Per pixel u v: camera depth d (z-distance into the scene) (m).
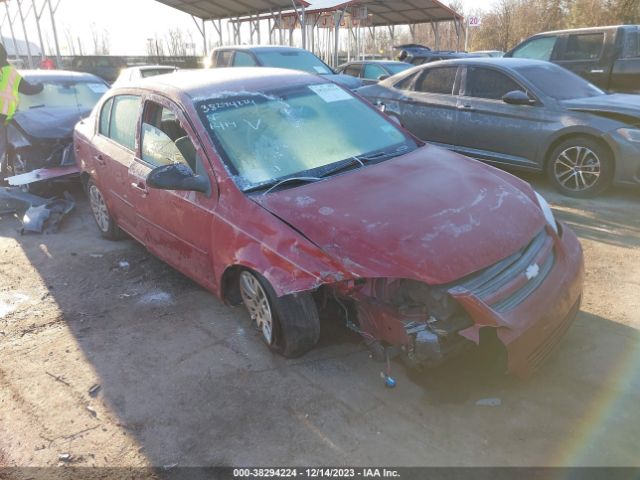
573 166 6.10
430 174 3.36
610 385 2.89
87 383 3.14
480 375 3.00
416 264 2.54
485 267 2.64
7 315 3.96
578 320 3.54
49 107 7.41
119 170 4.44
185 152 3.65
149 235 4.27
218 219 3.26
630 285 4.00
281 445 2.60
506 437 2.57
